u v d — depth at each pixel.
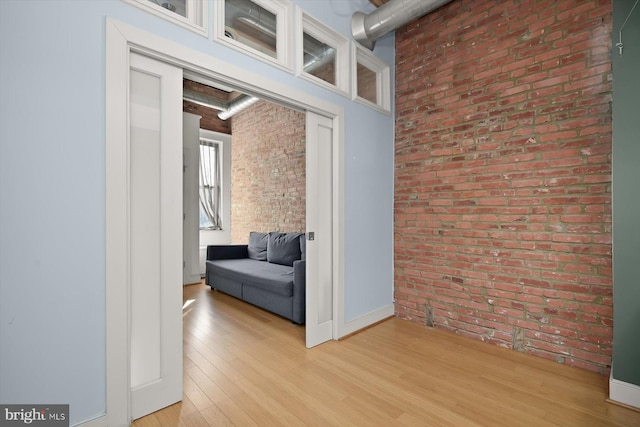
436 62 2.92
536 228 2.32
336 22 2.68
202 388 1.85
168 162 1.69
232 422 1.54
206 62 1.78
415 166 3.07
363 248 2.91
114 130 1.45
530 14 2.37
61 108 1.32
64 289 1.34
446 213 2.83
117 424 1.46
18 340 1.24
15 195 1.23
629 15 1.70
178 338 1.71
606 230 2.04
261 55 2.06
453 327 2.78
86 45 1.38
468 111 2.69
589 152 2.11
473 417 1.59
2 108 1.20
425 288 2.99
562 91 2.21
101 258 1.43
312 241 2.48
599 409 1.66
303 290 2.90
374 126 3.04
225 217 5.88
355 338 2.65
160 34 1.60
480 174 2.61
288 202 4.64
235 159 5.80
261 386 1.87
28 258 1.26
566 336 2.19
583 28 2.14
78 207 1.37
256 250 4.56
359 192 2.87
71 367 1.36
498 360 2.24
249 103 4.95
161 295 1.65
